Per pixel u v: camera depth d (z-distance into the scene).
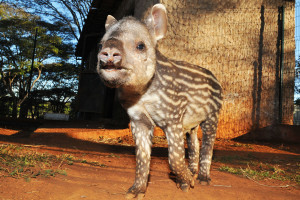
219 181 0.88
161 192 0.71
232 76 2.24
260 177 0.98
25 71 6.34
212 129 0.87
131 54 0.54
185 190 0.72
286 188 0.87
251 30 2.29
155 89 0.65
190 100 0.76
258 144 2.03
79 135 1.82
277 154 1.62
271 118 2.28
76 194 0.63
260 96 2.28
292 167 1.23
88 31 3.92
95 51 4.06
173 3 2.16
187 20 2.17
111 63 0.50
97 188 0.69
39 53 6.50
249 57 2.28
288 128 2.17
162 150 1.55
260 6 2.31
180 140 0.69
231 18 2.25
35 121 3.11
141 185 0.68
